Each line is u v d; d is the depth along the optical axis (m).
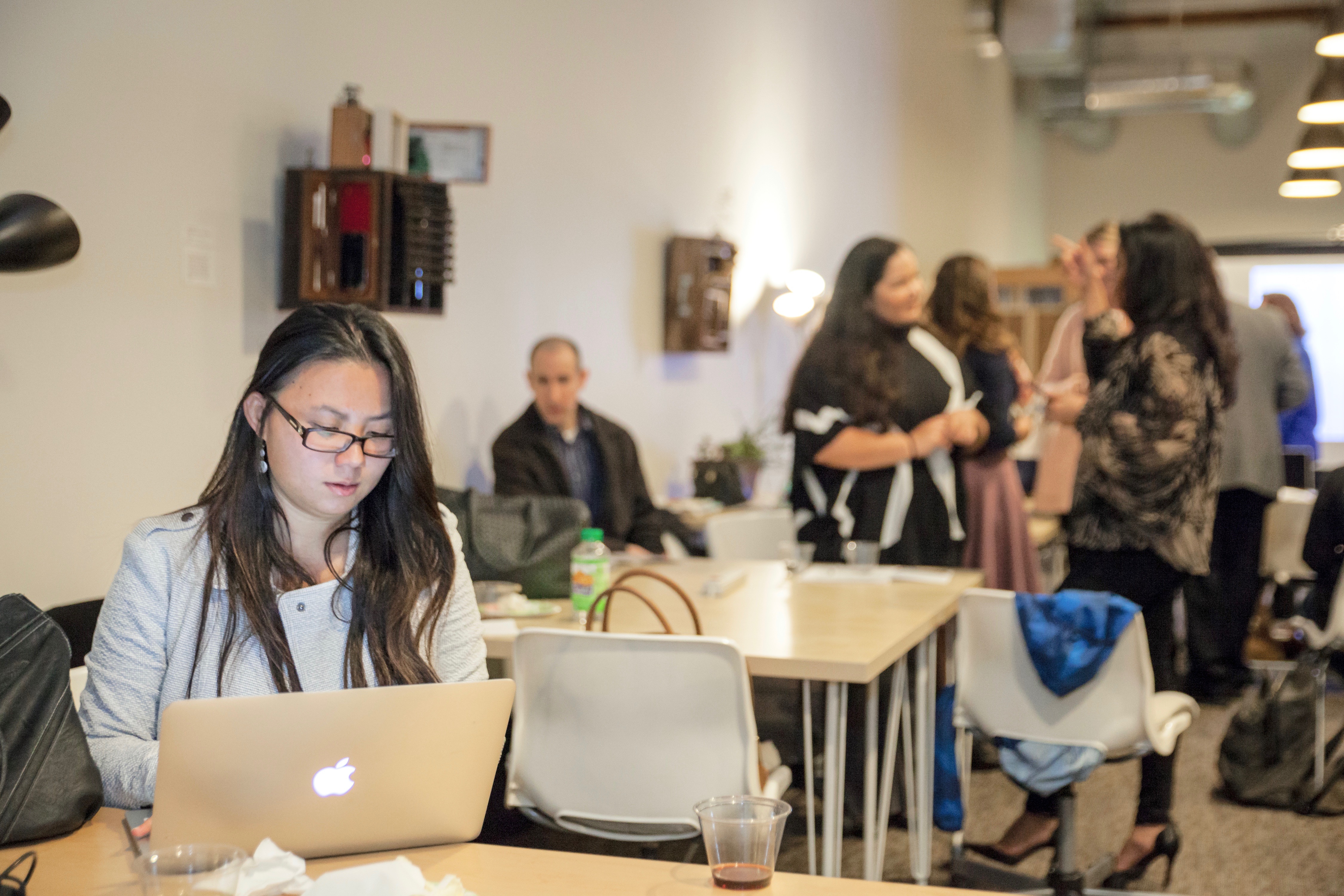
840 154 7.77
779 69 6.86
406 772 1.34
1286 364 5.32
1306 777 3.87
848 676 2.41
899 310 3.79
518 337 4.57
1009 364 4.16
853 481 3.82
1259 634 5.91
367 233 3.35
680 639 2.19
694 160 5.96
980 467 4.16
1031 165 12.53
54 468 2.65
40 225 2.32
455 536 1.78
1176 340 3.19
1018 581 4.18
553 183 4.79
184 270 3.01
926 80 9.34
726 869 1.29
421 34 3.98
